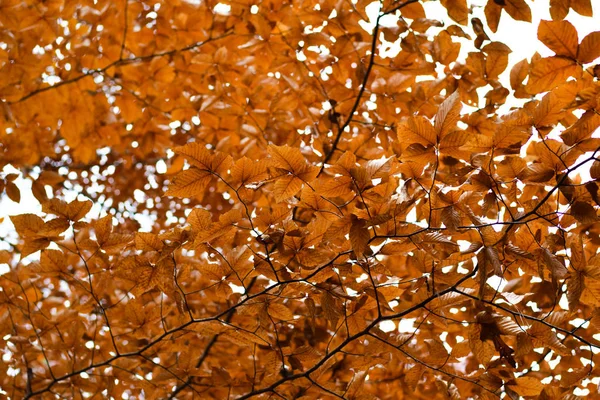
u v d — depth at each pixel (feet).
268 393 10.51
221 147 12.71
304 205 9.62
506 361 9.90
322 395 11.23
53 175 12.23
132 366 10.90
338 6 11.66
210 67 13.53
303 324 11.95
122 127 16.01
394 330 11.55
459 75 11.59
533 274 9.89
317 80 12.04
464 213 9.64
